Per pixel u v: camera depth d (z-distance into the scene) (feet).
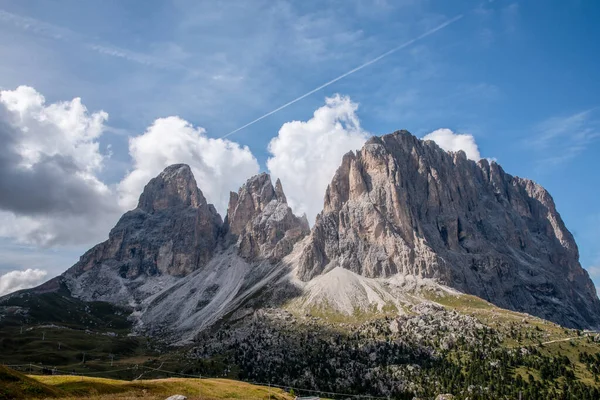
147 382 556.92
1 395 360.89
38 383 415.85
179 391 554.05
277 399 638.53
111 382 514.68
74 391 442.50
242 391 627.05
